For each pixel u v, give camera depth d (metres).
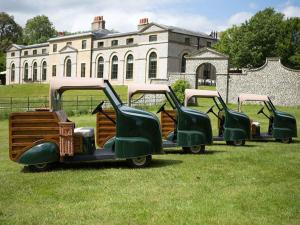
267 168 9.42
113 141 10.23
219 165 9.72
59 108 9.34
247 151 12.48
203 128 11.74
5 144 14.10
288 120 15.77
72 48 65.56
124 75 57.28
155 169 9.06
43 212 5.89
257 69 39.59
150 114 9.51
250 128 14.31
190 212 5.95
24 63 78.56
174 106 11.77
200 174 8.55
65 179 7.96
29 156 8.63
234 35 59.22
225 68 40.53
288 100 38.44
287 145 14.67
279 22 58.16
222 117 14.34
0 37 101.75
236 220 5.65
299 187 7.58
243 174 8.66
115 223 5.47
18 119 8.69
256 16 58.50
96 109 9.54
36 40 104.06
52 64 70.56
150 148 9.28
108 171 8.80
